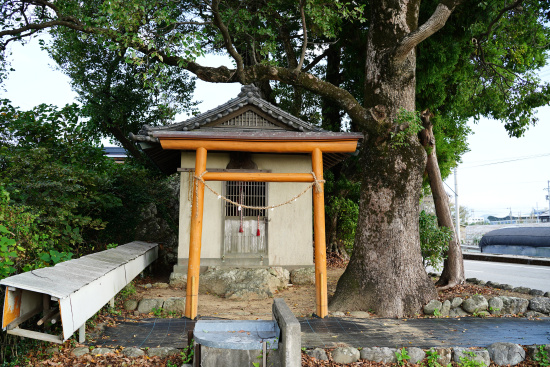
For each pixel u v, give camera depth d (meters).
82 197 10.02
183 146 7.67
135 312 7.74
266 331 5.32
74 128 11.58
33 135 11.02
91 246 12.03
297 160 10.88
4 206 6.51
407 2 8.84
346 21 13.32
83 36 14.61
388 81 8.60
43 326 5.96
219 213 10.64
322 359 5.57
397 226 8.34
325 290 7.60
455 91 14.15
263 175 7.67
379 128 8.52
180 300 7.96
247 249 10.66
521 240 22.75
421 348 5.84
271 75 9.10
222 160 10.65
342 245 16.02
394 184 8.41
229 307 8.52
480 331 6.69
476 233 41.78
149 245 12.24
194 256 7.45
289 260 10.79
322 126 16.17
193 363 4.95
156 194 16.41
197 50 8.46
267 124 10.38
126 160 18.11
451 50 12.14
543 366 5.59
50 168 9.05
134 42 8.54
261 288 9.47
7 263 5.52
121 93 15.66
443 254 10.10
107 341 5.94
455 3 7.72
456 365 5.62
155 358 5.46
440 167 15.70
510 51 14.91
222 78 10.24
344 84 16.80
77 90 15.82
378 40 8.84
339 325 6.98
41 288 4.91
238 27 11.13
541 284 12.61
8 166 9.33
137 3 8.27
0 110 10.51
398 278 8.10
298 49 16.83
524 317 7.68
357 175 16.08
